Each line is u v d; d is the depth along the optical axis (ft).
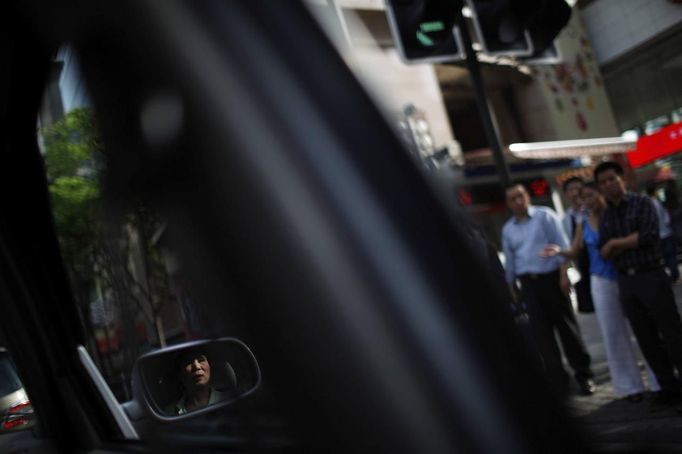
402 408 2.34
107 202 4.04
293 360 2.65
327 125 2.52
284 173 2.57
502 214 14.82
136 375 4.07
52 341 5.30
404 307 2.35
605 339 11.41
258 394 2.95
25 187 5.23
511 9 11.30
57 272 5.15
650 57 39.73
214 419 3.52
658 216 9.45
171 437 4.10
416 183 2.39
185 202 3.04
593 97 44.01
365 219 2.43
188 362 3.53
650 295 9.00
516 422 2.19
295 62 2.60
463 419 2.23
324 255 2.50
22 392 5.14
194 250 3.03
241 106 2.71
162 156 3.16
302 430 2.70
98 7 3.44
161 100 3.10
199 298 3.07
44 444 5.06
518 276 14.29
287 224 2.57
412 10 10.91
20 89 5.03
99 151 3.94
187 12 2.88
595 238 11.53
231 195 2.77
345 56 2.52
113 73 3.43
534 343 2.31
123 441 4.80
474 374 2.24
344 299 2.45
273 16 2.67
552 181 47.19
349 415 2.49
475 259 2.34
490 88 48.21
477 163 38.11
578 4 42.39
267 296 2.67
